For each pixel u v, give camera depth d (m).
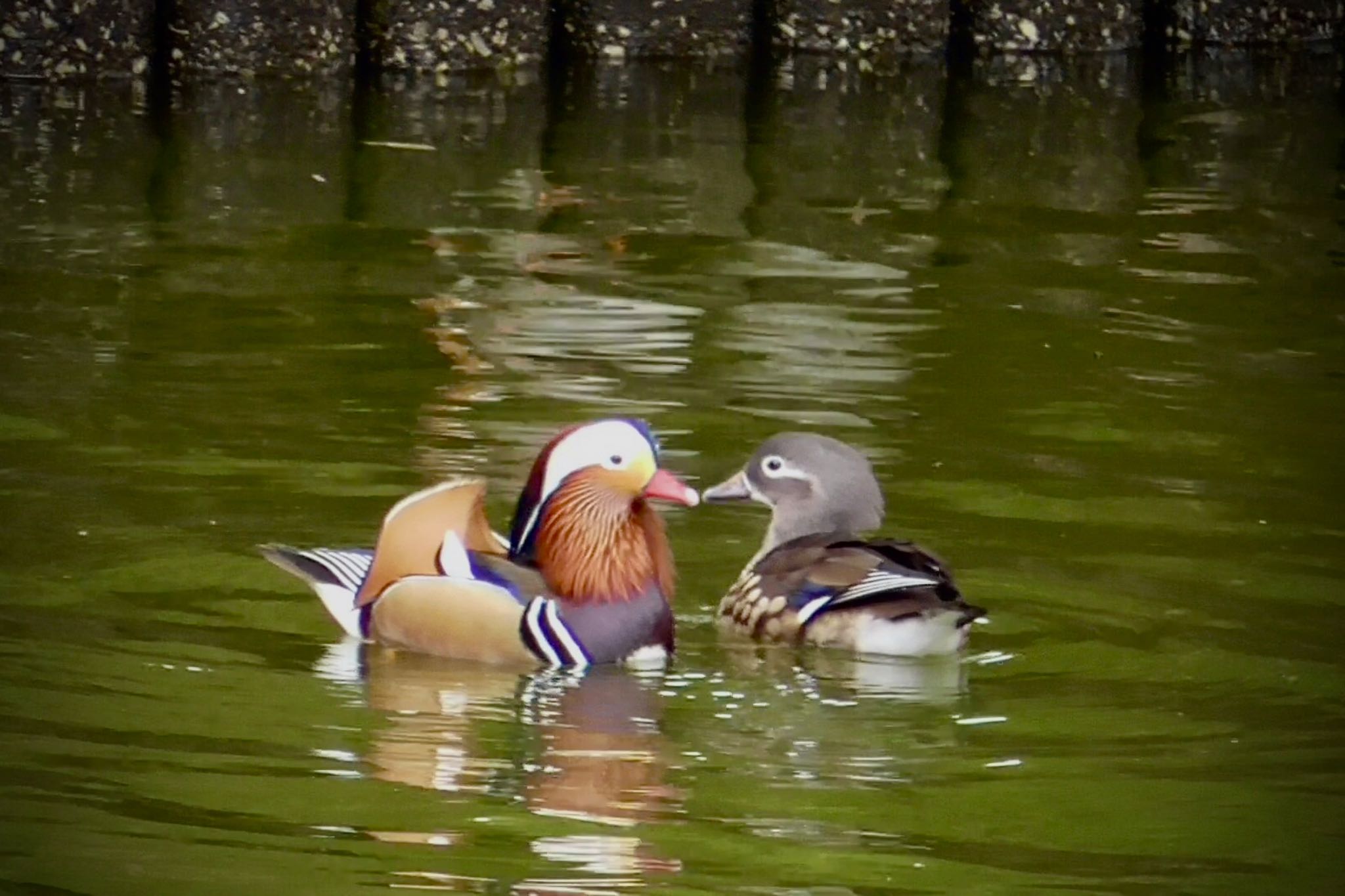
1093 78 25.36
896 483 12.62
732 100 23.50
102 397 13.55
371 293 15.98
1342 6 27.41
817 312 15.87
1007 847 8.40
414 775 8.96
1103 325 15.87
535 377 14.22
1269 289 16.97
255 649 10.37
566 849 8.28
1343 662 10.38
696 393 14.02
